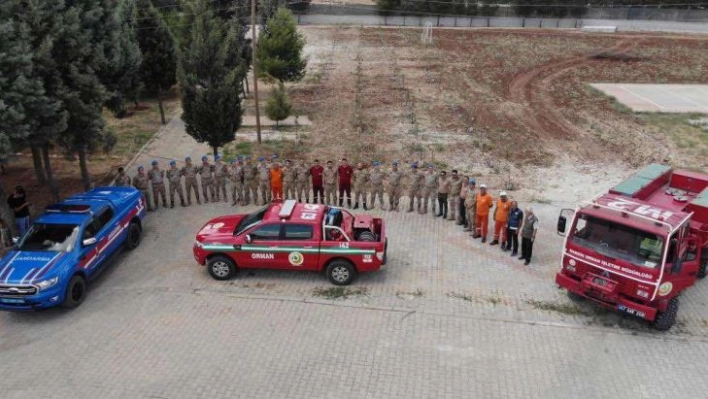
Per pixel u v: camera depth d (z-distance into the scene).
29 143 14.45
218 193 18.42
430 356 10.91
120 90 18.89
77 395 9.88
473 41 51.00
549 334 11.62
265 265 13.45
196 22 19.30
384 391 9.97
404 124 26.94
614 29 57.78
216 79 19.41
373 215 17.27
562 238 15.87
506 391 10.00
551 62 42.44
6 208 14.95
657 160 22.69
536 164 22.20
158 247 15.44
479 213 15.20
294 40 30.28
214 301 12.80
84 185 18.11
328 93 32.41
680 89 35.06
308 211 13.64
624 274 11.17
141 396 9.84
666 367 10.63
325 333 11.61
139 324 11.97
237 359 10.80
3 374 10.47
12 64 13.05
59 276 12.01
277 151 23.30
